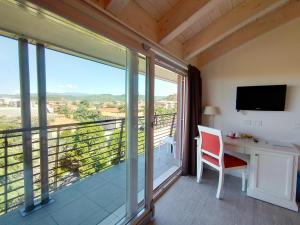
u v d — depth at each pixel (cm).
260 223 193
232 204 227
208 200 235
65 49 166
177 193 252
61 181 205
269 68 272
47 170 187
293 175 216
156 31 197
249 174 248
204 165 340
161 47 208
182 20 183
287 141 264
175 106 365
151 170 203
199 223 192
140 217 187
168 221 195
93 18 124
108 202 208
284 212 212
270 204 227
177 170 314
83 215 191
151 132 199
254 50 283
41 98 162
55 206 194
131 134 189
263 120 282
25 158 163
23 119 151
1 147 141
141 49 177
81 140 207
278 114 269
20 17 119
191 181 288
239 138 279
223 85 314
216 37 239
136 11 165
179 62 266
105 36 135
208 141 258
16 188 161
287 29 257
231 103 309
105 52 180
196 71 302
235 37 289
